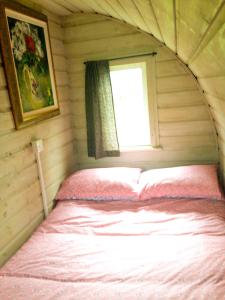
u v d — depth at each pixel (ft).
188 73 7.97
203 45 3.28
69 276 4.85
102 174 8.08
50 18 7.86
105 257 5.32
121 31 8.18
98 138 8.77
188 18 2.89
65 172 8.73
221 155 7.94
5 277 4.96
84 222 6.61
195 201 7.00
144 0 3.67
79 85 8.95
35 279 4.84
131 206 7.20
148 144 9.05
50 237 6.15
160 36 6.30
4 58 5.66
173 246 5.43
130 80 8.79
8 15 5.80
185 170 7.77
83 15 8.35
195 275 4.56
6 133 5.81
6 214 5.81
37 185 7.06
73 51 8.71
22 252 5.66
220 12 2.08
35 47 6.84
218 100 4.92
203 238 5.56
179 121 8.46
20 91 6.17
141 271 4.81
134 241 5.77
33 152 6.85
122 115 9.11
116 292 4.35
